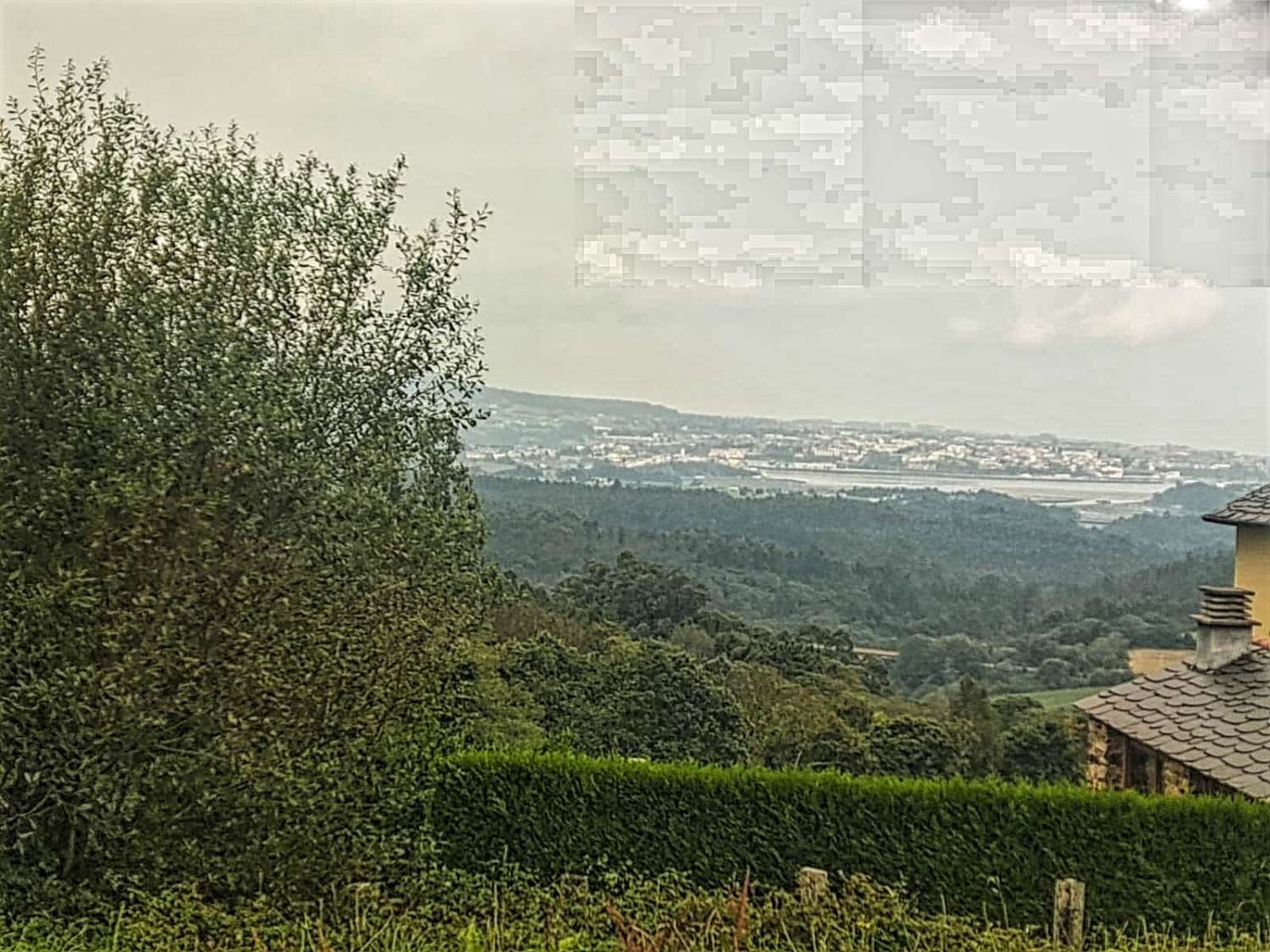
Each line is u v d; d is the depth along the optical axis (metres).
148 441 4.19
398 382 5.19
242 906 4.17
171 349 4.38
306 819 4.44
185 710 4.17
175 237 4.59
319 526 4.47
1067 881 4.90
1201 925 6.04
